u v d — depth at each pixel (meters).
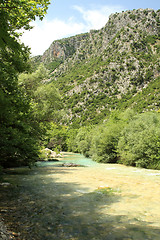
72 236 4.27
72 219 5.39
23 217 5.47
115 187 10.05
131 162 22.48
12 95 8.66
